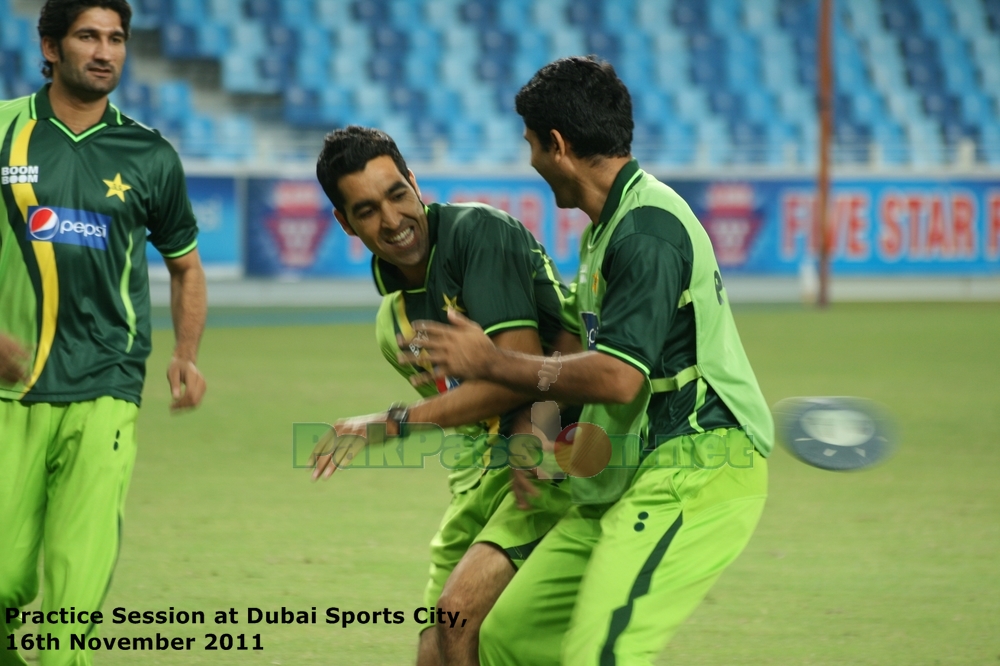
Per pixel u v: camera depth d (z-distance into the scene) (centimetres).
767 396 4194
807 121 10894
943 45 11631
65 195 1352
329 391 4334
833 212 9094
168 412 3862
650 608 1058
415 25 10875
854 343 6000
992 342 6059
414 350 1323
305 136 9950
